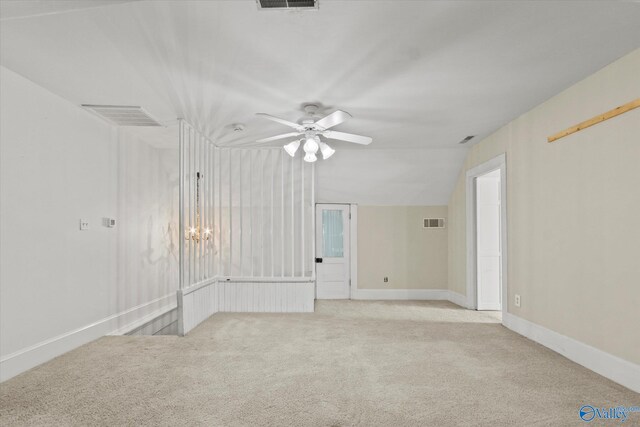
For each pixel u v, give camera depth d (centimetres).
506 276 471
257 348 381
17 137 316
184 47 268
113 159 461
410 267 687
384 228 684
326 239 688
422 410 247
